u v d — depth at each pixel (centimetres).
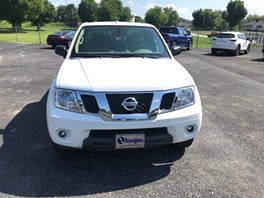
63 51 439
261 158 340
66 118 274
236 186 280
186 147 358
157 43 416
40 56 1413
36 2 6738
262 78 897
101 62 344
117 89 272
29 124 435
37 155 337
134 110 275
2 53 1526
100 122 270
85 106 275
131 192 269
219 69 1080
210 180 291
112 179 291
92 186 278
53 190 270
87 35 410
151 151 354
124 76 292
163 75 304
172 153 349
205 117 489
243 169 313
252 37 3200
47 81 772
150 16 9488
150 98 278
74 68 323
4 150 348
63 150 316
